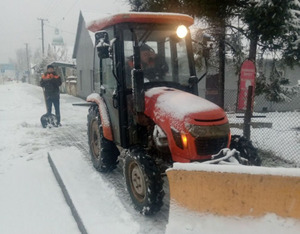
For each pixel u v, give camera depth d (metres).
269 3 5.93
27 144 7.65
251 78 5.90
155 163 3.53
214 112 3.40
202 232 2.61
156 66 4.18
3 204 4.43
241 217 2.51
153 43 4.15
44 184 5.13
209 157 3.32
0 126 10.12
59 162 5.65
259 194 2.44
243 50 8.34
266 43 7.06
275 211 2.39
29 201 4.50
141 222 3.50
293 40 6.84
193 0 6.91
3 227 3.81
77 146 7.25
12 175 5.58
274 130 8.53
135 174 3.76
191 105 3.43
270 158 5.89
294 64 7.41
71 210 4.14
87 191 4.35
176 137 3.31
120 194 4.26
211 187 2.62
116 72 4.08
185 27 3.89
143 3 8.31
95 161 5.23
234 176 2.52
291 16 6.11
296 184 2.32
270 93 8.26
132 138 4.10
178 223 2.72
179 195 2.77
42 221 3.93
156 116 3.59
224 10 6.92
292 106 14.40
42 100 19.88
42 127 9.84
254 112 13.91
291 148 6.55
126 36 4.07
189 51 4.34
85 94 20.11
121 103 4.06
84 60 19.69
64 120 11.22
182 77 4.32
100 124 4.89
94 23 4.58
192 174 2.69
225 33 7.79
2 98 22.64
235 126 7.77
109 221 3.51
